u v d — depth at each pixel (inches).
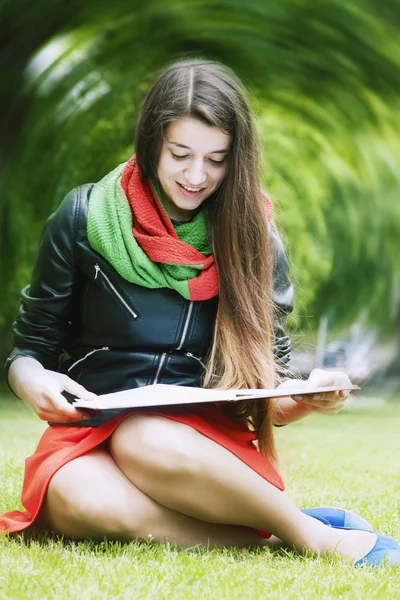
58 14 625.6
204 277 161.2
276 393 144.8
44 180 717.9
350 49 723.4
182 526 154.6
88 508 148.5
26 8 602.5
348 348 920.3
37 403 153.3
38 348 166.9
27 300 167.9
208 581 134.2
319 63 754.2
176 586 130.5
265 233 164.1
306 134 868.6
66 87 694.5
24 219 693.9
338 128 837.2
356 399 709.3
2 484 217.6
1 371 684.1
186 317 163.5
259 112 168.9
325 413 159.2
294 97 815.1
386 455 339.9
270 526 153.4
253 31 725.9
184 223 164.9
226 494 148.8
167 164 155.6
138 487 151.6
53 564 139.8
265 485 150.6
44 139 705.0
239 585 133.2
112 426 151.2
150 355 163.0
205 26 724.7
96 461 151.8
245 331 162.1
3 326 690.2
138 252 158.4
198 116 152.3
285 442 371.9
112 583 130.6
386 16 682.2
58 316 167.5
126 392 147.9
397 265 902.4
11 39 624.4
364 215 904.3
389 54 708.7
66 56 674.8
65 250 164.9
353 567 147.4
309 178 910.4
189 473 146.7
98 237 160.4
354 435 433.7
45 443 161.2
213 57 756.0
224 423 158.4
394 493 235.1
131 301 162.4
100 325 164.1
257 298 163.8
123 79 740.7
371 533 155.7
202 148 153.8
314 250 911.7
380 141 824.9
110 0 650.2
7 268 692.1
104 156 756.0
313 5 687.1
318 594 130.6
